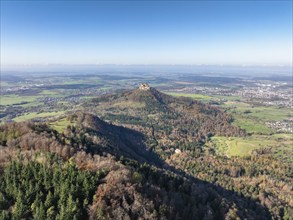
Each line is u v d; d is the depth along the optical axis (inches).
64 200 3048.7
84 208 3016.7
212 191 4950.8
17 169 3553.2
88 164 3885.3
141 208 3139.8
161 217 3189.0
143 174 4286.4
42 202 3080.7
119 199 3186.5
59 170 3528.5
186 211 3718.0
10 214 2945.4
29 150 4291.3
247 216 4495.6
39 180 3356.3
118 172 3629.4
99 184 3356.3
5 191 3218.5
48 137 4916.3
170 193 3951.8
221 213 4202.8
